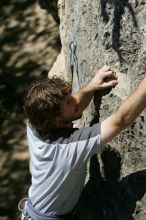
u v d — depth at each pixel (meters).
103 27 2.91
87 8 3.13
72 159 2.70
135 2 2.73
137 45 2.72
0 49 9.59
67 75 3.73
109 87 2.90
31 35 9.63
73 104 2.81
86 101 2.96
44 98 2.67
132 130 2.77
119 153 2.89
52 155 2.73
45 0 5.66
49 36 9.50
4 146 8.15
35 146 2.79
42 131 2.74
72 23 3.42
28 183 7.61
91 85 2.93
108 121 2.66
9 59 9.41
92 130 2.69
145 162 2.74
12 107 8.66
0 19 10.06
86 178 3.23
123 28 2.79
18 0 10.21
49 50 9.33
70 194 2.85
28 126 2.85
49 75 4.54
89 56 3.11
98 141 2.67
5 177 7.74
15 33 9.76
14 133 8.32
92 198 3.12
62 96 2.70
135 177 2.79
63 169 2.73
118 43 2.82
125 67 2.82
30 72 9.11
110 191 2.98
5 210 7.33
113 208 2.93
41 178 2.81
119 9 2.81
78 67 3.31
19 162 7.90
